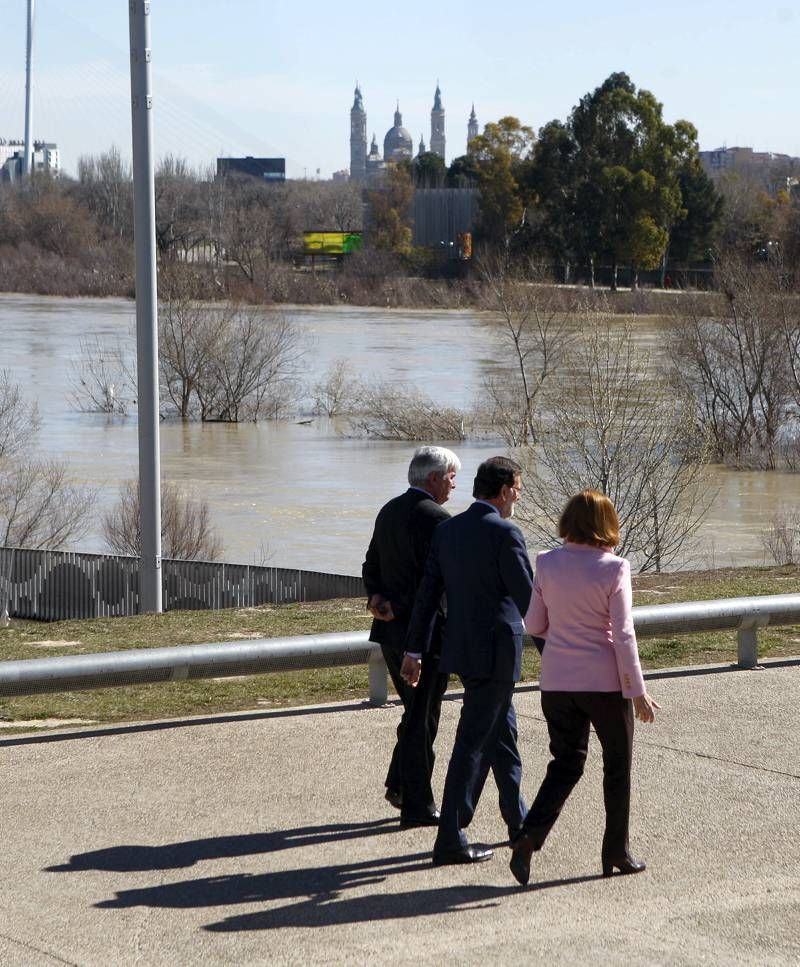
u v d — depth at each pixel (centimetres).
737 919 937
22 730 1438
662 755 1328
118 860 1053
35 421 7900
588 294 9838
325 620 2167
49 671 1377
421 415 8469
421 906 967
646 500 4197
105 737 1400
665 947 890
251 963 869
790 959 870
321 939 908
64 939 907
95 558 3155
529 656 1797
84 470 6688
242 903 972
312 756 1334
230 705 1555
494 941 902
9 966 865
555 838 1107
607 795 1020
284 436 8662
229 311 9919
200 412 9806
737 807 1177
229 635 2011
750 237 18688
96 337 15275
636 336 8575
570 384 4769
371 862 1057
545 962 866
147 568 2661
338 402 9900
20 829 1120
